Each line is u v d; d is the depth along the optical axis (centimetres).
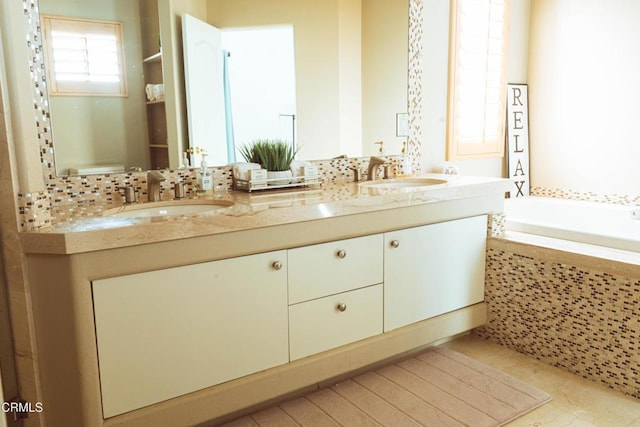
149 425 168
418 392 221
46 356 158
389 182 277
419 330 246
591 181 362
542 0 380
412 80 303
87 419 157
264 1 239
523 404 210
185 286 171
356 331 222
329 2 258
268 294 192
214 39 228
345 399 217
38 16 181
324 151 269
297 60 253
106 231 152
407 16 294
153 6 209
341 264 212
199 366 178
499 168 385
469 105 338
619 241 241
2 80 145
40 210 155
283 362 200
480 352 265
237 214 177
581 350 234
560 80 375
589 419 201
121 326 160
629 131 336
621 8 332
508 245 262
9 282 154
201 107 226
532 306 254
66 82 190
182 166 224
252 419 203
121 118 206
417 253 241
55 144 190
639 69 326
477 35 333
